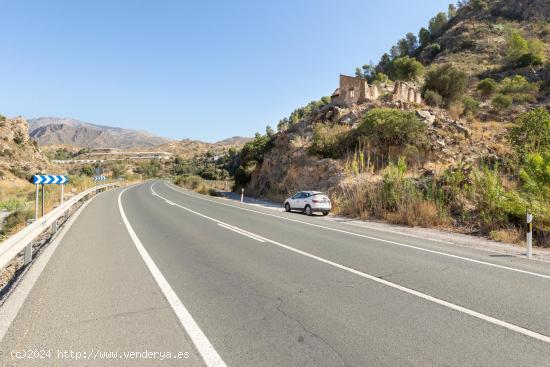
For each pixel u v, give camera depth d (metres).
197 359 3.13
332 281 5.68
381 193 16.88
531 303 4.74
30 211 15.26
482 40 90.50
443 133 25.70
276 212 18.33
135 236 9.83
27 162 63.28
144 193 32.75
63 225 12.02
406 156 22.84
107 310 4.30
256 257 7.38
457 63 80.06
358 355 3.24
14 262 7.95
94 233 10.30
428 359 3.17
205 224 12.46
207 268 6.42
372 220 15.67
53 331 3.68
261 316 4.17
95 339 3.51
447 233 12.16
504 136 24.45
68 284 5.36
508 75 62.62
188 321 3.99
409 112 25.64
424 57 101.94
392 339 3.58
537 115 19.52
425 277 6.02
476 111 36.84
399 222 14.50
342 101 37.19
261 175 35.41
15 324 3.85
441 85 40.16
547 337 3.66
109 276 5.81
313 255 7.66
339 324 3.96
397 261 7.24
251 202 26.89
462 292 5.20
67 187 34.19
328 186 22.55
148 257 7.25
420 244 9.58
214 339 3.54
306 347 3.39
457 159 22.31
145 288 5.20
